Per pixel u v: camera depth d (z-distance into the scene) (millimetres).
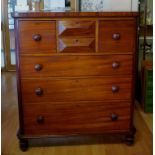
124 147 2314
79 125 2250
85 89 2166
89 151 2262
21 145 2252
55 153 2238
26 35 2025
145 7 3559
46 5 4602
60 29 2016
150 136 2484
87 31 2031
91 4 4461
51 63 2088
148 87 2955
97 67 2119
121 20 2035
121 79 2170
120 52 2100
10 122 2805
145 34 3602
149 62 3119
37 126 2232
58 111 2205
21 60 2078
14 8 4781
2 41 4914
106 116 2248
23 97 2164
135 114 2982
